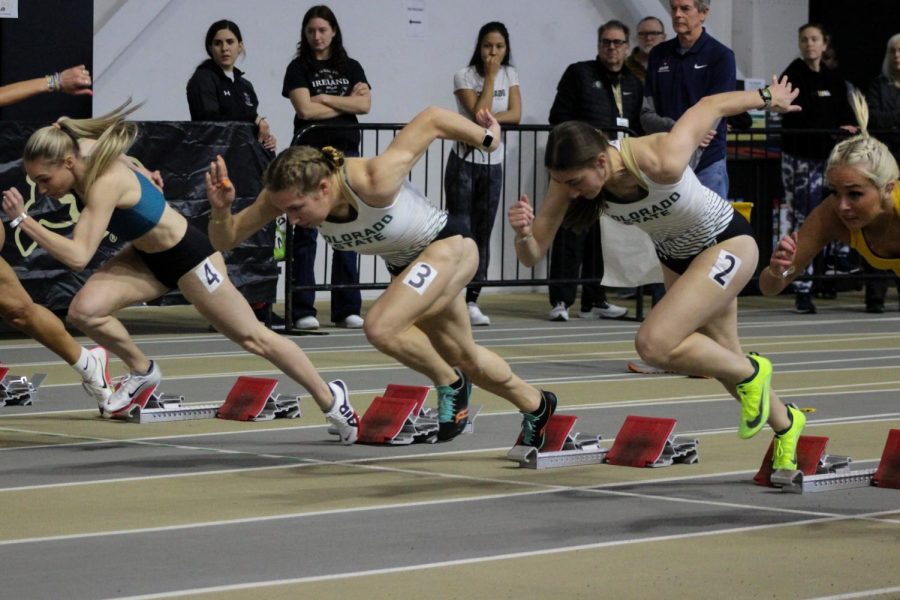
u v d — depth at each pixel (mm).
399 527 8945
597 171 9234
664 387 15711
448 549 8344
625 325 22297
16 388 14344
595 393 15211
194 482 10445
